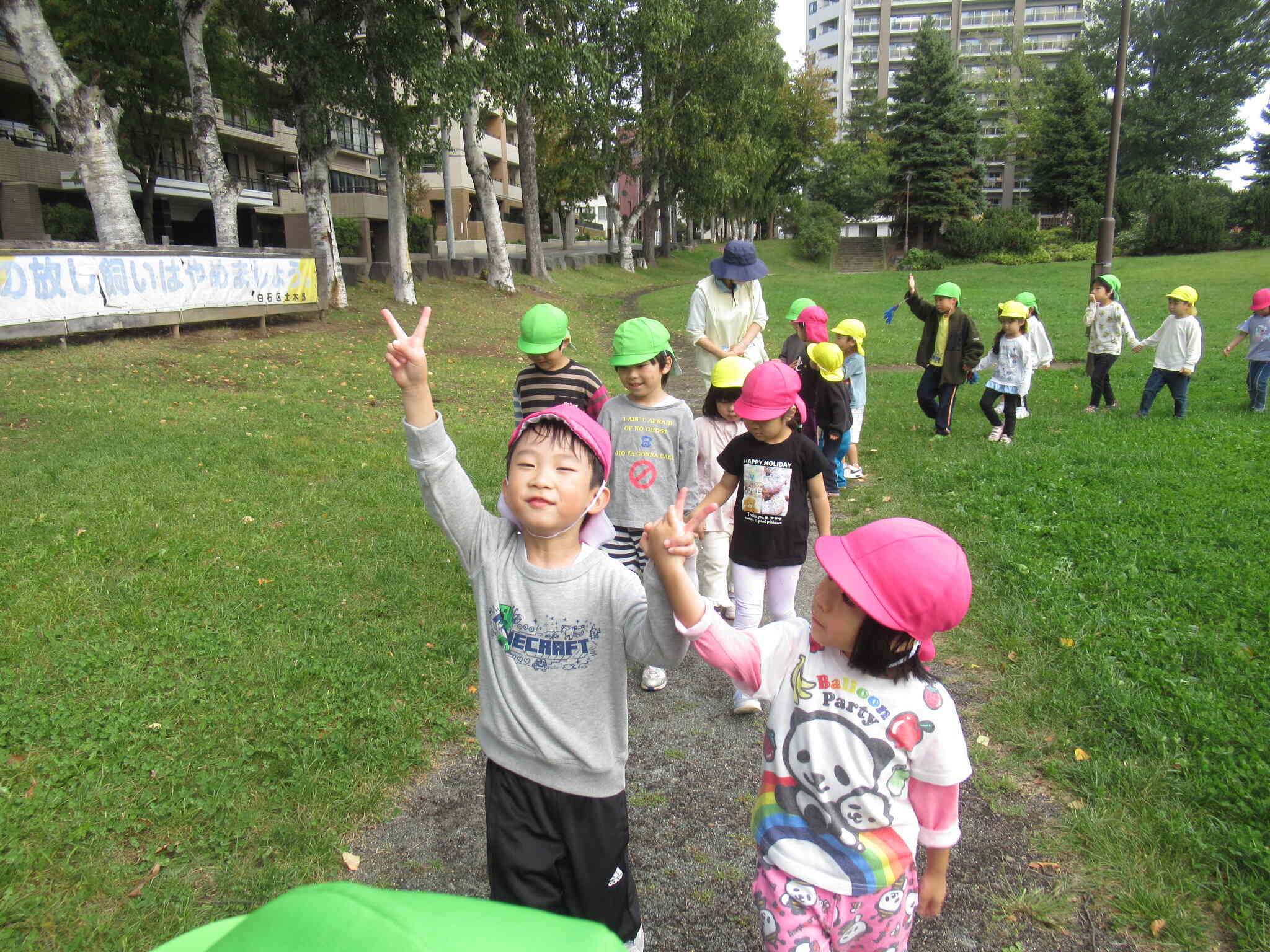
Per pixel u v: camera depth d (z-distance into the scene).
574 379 4.43
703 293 6.28
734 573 3.91
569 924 0.91
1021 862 2.92
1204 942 2.53
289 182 39.78
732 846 3.08
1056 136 52.59
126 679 3.78
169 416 8.53
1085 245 48.16
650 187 41.78
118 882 2.71
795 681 1.95
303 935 0.82
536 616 2.07
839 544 1.89
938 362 9.15
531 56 18.27
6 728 3.38
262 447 7.71
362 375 12.06
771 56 35.81
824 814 1.88
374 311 18.34
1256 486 6.86
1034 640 4.46
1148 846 2.92
